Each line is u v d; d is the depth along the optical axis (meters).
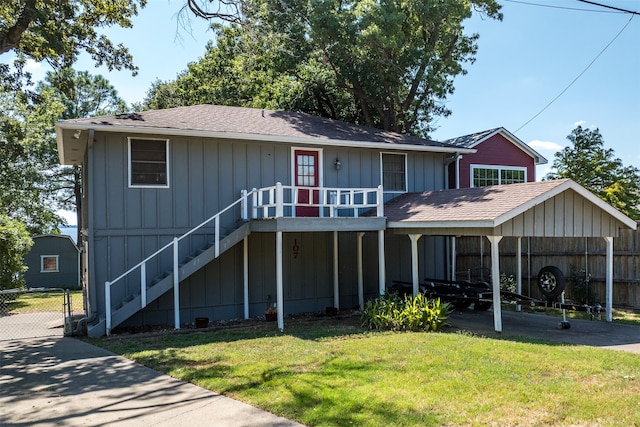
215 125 11.72
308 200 12.65
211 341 8.62
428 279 13.26
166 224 10.91
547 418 4.45
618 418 4.45
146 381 6.06
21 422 4.71
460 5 19.78
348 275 13.52
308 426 4.39
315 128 13.67
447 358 6.78
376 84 22.02
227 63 26.11
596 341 8.42
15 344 8.70
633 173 22.42
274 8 18.44
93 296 10.12
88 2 13.68
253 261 12.02
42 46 13.28
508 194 10.21
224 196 11.57
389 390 5.29
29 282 22.16
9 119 21.75
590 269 12.46
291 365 6.57
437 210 10.89
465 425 4.30
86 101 33.25
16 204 25.59
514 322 10.61
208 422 4.59
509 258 14.48
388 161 14.10
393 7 19.30
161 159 10.95
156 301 10.85
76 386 5.91
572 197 9.84
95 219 10.27
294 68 21.16
